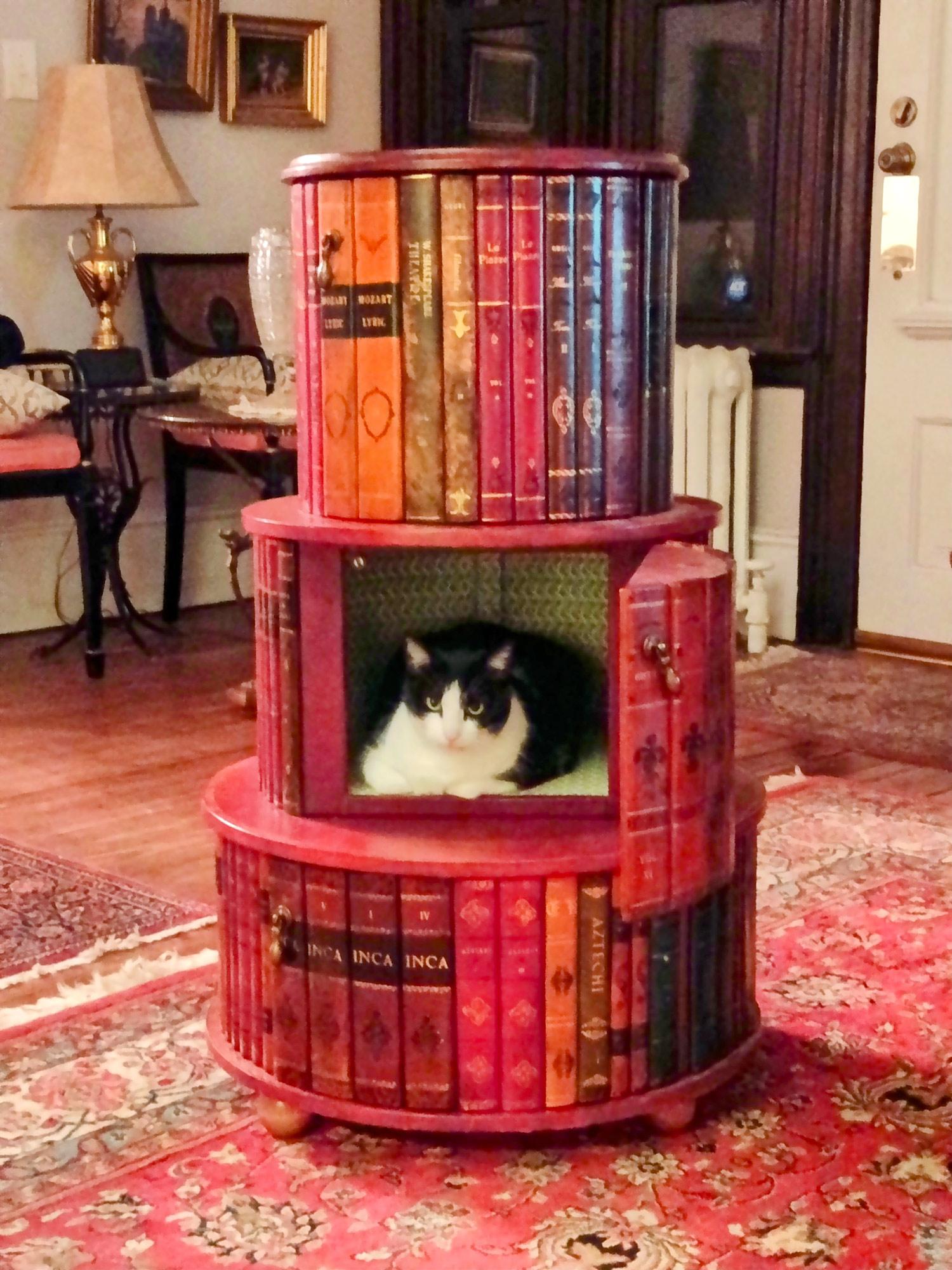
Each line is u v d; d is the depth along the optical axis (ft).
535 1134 5.20
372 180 4.73
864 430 12.50
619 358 4.90
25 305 12.86
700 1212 4.72
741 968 5.42
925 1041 5.84
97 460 13.43
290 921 5.03
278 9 14.06
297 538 4.95
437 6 14.38
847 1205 4.75
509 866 4.79
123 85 12.10
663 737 4.80
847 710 10.73
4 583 13.05
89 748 9.82
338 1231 4.64
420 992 4.91
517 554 5.65
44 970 6.50
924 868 7.63
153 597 13.99
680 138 13.17
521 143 14.07
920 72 11.79
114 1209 4.76
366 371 4.86
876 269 12.25
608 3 13.37
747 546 12.76
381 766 5.38
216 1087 5.54
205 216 13.89
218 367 12.73
